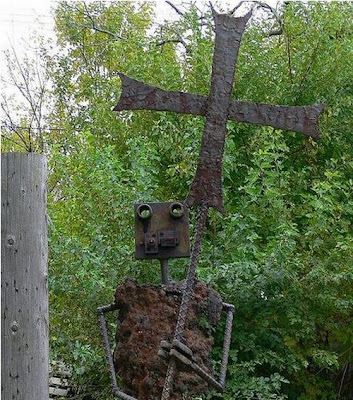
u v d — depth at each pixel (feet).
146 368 9.38
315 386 17.08
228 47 9.57
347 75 19.33
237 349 15.81
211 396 14.55
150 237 10.02
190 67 19.88
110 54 27.43
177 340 9.07
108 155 16.47
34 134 37.04
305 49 19.38
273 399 14.89
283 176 16.90
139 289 9.72
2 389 10.38
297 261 15.24
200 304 9.67
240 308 15.72
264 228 16.62
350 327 16.74
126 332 9.62
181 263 15.52
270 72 19.34
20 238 10.46
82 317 15.40
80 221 16.51
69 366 15.94
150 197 15.87
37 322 10.50
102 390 15.49
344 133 19.39
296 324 16.08
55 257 15.29
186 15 20.65
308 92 19.52
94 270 14.90
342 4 20.76
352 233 17.19
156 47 20.71
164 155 18.85
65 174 16.97
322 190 15.90
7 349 10.40
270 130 16.56
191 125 17.53
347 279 15.49
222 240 16.03
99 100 21.01
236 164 17.75
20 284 10.43
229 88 9.55
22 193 10.50
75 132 22.21
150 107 9.59
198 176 9.48
